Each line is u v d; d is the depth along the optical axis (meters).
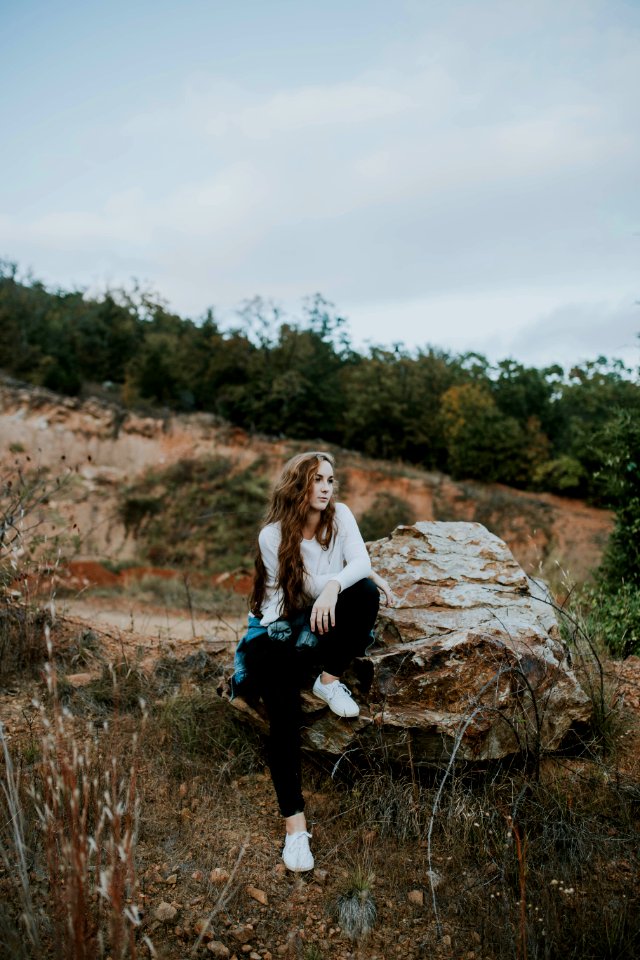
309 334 32.06
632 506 7.55
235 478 24.45
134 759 2.29
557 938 2.38
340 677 3.44
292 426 29.59
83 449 26.48
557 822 2.81
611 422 8.08
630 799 3.08
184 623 8.95
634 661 5.18
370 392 29.19
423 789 3.12
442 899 2.64
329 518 3.36
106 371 36.06
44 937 2.25
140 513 22.33
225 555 20.83
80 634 4.89
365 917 2.51
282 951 2.38
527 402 28.86
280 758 2.95
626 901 2.54
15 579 4.69
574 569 9.68
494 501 23.41
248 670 3.22
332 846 2.93
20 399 27.89
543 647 3.41
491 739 3.10
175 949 2.33
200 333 32.75
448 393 27.98
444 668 3.18
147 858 2.79
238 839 2.98
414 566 3.93
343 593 3.24
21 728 3.59
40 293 39.53
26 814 2.75
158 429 27.62
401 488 24.41
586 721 3.40
